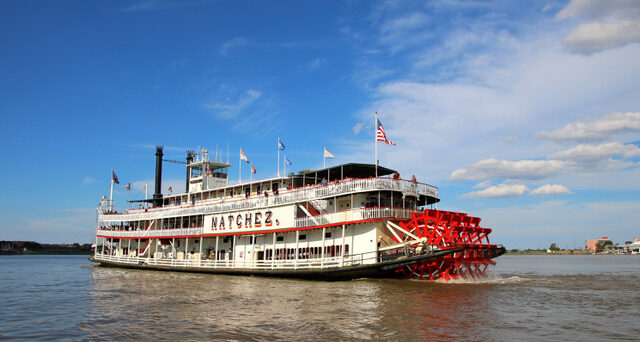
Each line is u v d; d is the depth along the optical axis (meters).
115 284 40.66
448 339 18.69
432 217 36.50
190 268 50.16
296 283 37.59
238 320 22.59
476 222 42.25
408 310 24.53
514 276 47.78
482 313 23.77
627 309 25.23
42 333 20.86
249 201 46.34
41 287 40.12
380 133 40.69
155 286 37.81
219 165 62.00
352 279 37.72
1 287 40.62
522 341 18.34
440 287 33.53
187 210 53.81
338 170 42.78
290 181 46.53
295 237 43.09
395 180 38.06
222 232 48.75
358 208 37.53
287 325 21.31
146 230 59.41
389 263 35.25
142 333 20.41
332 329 20.42
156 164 68.19
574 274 53.00
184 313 24.78
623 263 93.25
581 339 18.67
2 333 20.94
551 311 24.44
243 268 45.03
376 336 19.20
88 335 20.31
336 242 39.94
